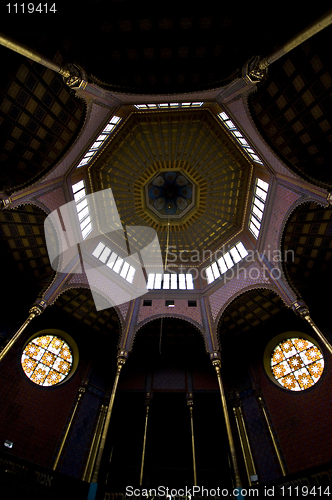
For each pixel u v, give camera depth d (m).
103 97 11.55
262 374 16.25
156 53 11.13
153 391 17.12
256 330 17.98
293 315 16.67
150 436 16.31
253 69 9.39
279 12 9.52
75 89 9.63
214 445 16.31
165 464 15.93
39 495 8.03
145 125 16.33
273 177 13.94
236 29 10.33
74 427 14.88
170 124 16.23
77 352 17.23
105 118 13.42
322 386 13.91
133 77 11.77
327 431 12.70
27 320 12.52
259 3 9.45
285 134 12.56
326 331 14.37
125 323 16.17
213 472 15.51
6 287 15.30
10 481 7.88
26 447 13.06
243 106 11.70
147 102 13.72
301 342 15.96
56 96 11.55
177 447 16.50
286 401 14.59
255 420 15.02
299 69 10.73
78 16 9.71
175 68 11.52
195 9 9.77
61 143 13.03
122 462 15.76
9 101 11.07
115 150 17.09
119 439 16.48
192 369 18.23
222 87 11.31
